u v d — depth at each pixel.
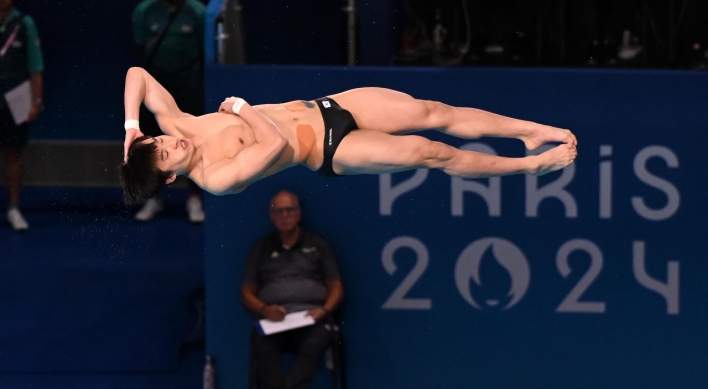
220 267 17.33
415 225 17.16
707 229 16.91
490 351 17.39
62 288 23.06
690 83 16.48
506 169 13.09
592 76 16.53
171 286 23.25
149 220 28.39
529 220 17.05
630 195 16.92
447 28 20.27
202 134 12.64
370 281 17.30
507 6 19.91
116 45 30.67
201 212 28.09
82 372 18.95
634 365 17.33
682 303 17.11
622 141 16.75
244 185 12.15
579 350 17.31
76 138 31.31
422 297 17.31
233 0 18.36
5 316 21.36
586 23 19.67
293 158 12.59
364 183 17.09
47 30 30.39
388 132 13.30
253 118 12.03
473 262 17.19
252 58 26.39
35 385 18.31
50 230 27.20
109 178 31.48
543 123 16.69
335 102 13.13
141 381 18.66
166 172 12.26
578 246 17.08
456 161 12.96
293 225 16.72
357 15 21.53
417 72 16.50
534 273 17.17
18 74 25.95
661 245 17.00
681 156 16.77
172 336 20.58
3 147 26.44
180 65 24.17
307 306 16.80
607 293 17.16
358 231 17.22
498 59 20.06
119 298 22.50
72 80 30.84
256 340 16.58
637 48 19.53
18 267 24.28
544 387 17.44
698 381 17.33
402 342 17.41
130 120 12.48
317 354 16.42
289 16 26.27
